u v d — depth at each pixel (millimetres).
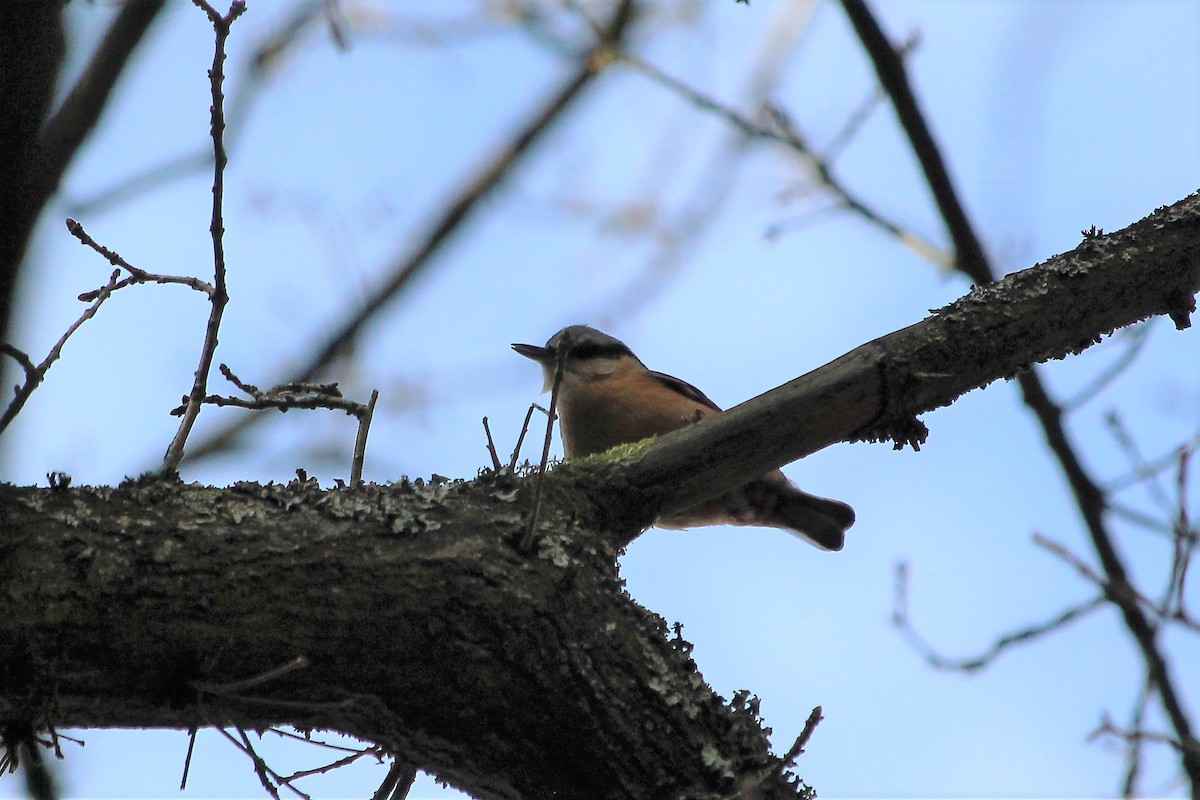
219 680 4570
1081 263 5820
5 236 4684
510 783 5039
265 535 4742
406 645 4770
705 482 5691
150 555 4531
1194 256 5859
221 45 4922
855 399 5648
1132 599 6801
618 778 4922
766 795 4988
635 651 5055
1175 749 6488
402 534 4934
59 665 4367
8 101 4461
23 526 4465
